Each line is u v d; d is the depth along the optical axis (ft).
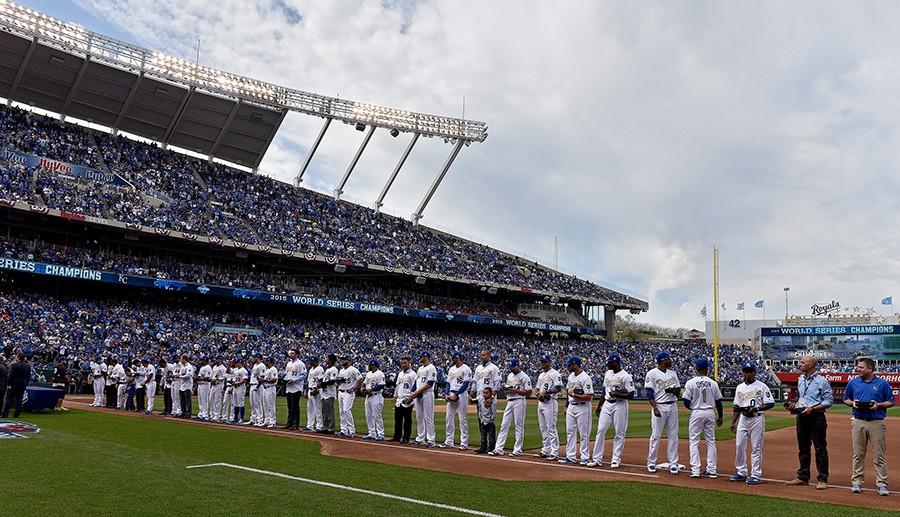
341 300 162.09
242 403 72.74
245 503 29.17
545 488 35.22
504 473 40.32
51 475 34.14
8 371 65.92
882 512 30.96
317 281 172.55
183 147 167.63
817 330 255.09
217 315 150.82
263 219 161.99
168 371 79.46
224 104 162.50
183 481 33.76
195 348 131.34
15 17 129.70
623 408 45.06
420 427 55.62
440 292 198.70
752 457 39.91
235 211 158.92
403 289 190.60
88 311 129.49
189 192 155.02
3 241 123.95
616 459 44.96
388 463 43.06
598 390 177.06
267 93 164.45
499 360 183.52
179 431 58.44
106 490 30.96
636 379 196.65
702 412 41.65
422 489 33.86
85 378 112.37
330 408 62.44
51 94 145.28
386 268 169.99
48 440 47.65
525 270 216.74
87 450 43.47
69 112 150.00
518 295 209.97
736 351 231.71
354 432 62.90
